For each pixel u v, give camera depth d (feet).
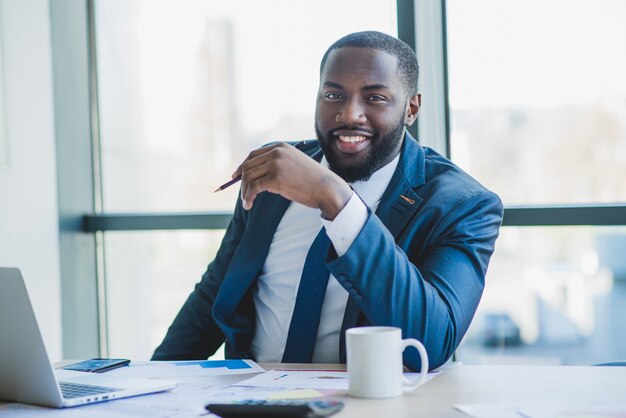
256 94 9.82
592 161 8.70
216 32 9.96
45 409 3.93
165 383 4.35
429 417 3.52
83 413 3.80
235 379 4.56
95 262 10.34
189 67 10.09
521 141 8.85
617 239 8.55
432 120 8.96
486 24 8.86
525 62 8.81
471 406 3.70
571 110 8.72
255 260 5.93
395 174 5.85
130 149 10.33
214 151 10.05
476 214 5.58
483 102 8.91
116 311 10.45
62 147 10.08
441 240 5.48
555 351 8.86
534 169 8.82
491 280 8.82
